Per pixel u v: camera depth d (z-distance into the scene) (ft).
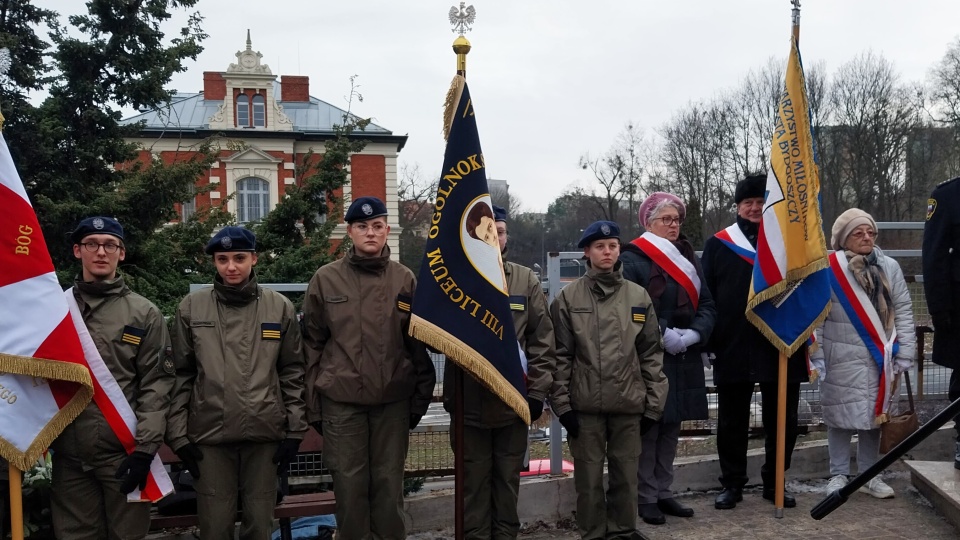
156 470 11.57
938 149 114.32
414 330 11.32
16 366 10.46
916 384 19.58
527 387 12.87
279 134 102.89
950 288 14.39
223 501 11.65
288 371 12.30
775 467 15.49
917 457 18.57
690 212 102.47
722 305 15.44
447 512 15.34
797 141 14.79
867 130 117.19
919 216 111.75
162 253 36.32
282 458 11.80
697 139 147.43
